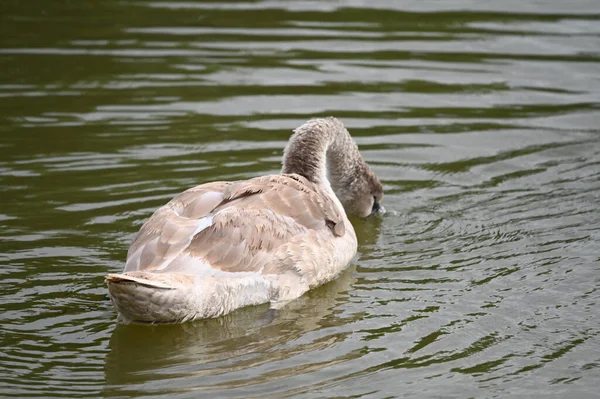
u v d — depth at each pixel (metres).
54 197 14.72
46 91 18.97
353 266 13.12
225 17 23.41
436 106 18.86
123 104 18.50
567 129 17.98
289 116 18.17
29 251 12.95
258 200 12.05
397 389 9.73
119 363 10.23
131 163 16.08
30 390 9.59
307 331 11.09
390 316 11.45
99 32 22.17
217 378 9.89
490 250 13.46
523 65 20.75
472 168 16.48
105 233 13.59
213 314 11.15
